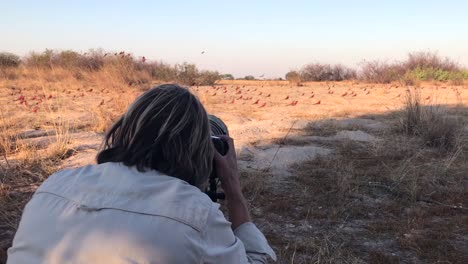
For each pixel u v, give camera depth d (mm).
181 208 1449
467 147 7285
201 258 1424
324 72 31562
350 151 7047
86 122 9164
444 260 3850
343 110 11531
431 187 5512
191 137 1607
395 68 28266
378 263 3785
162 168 1578
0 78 19953
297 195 5238
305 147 7145
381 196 5285
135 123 1604
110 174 1554
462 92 17672
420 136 7828
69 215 1481
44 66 21438
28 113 10109
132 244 1391
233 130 8367
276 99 14883
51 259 1441
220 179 1873
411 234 4301
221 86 21719
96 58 21203
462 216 4750
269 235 4246
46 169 5754
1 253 3748
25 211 1579
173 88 1674
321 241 4133
